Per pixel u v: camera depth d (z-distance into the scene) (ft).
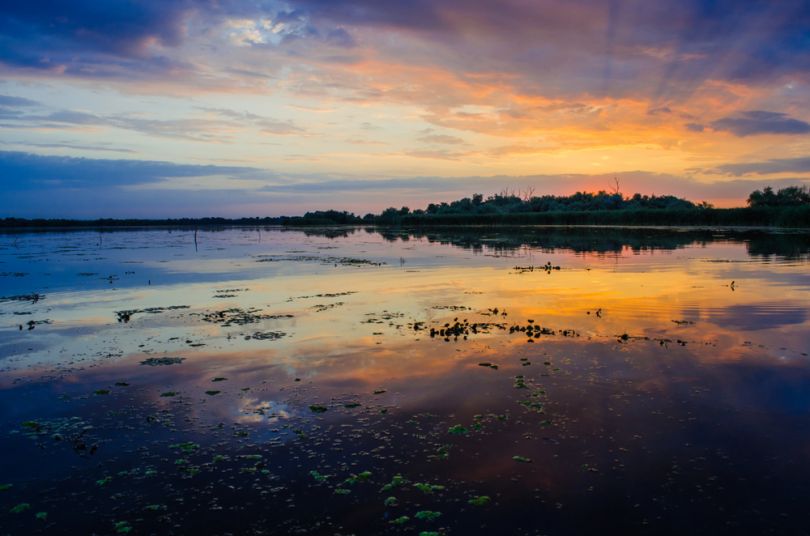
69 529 16.97
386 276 76.84
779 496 17.81
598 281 66.59
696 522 16.60
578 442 21.88
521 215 318.86
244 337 40.40
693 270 76.18
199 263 104.22
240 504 18.15
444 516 17.16
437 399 26.81
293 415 25.36
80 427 24.57
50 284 74.95
